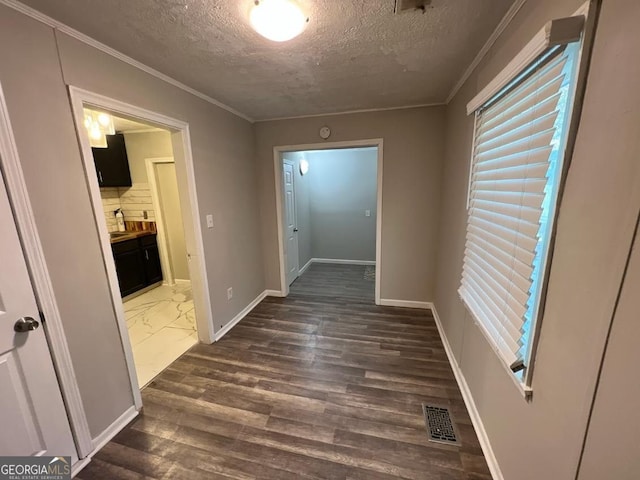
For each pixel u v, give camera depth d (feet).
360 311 10.93
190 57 5.76
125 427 5.72
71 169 4.72
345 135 10.35
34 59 4.18
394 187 10.37
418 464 4.84
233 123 9.76
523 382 3.70
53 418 4.59
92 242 5.10
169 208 14.25
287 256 13.14
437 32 4.99
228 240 9.64
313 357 8.01
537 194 3.44
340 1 4.10
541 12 3.53
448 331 8.24
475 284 5.69
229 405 6.26
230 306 9.84
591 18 2.55
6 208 3.96
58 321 4.59
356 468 4.79
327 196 18.35
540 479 3.31
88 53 4.94
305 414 5.97
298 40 5.19
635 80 2.06
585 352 2.57
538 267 3.49
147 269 13.71
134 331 9.70
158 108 6.56
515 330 3.84
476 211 5.84
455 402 6.24
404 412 5.97
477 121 5.88
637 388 2.01
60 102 4.54
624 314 2.13
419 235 10.53
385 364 7.64
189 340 9.03
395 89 7.95
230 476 4.71
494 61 5.10
